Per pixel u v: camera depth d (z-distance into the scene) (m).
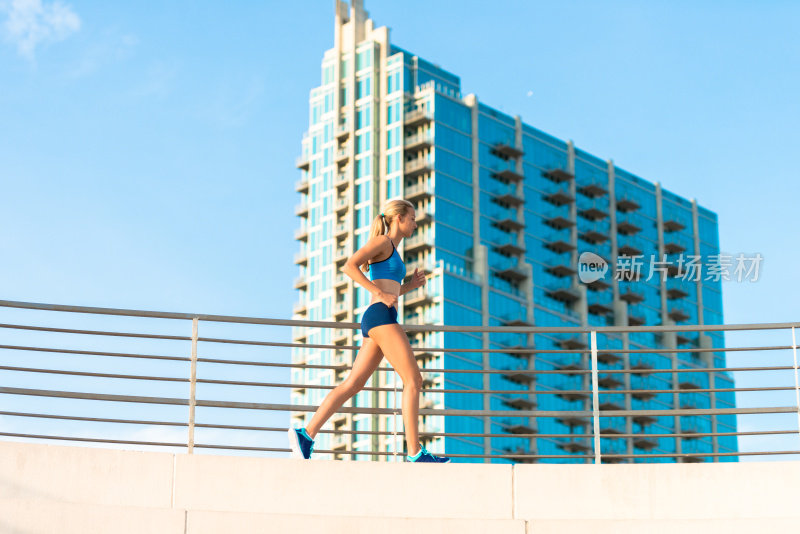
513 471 9.45
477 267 94.62
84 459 9.16
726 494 9.41
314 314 100.38
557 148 106.31
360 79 103.38
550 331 10.79
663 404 105.94
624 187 112.19
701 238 118.38
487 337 93.00
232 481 9.24
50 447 9.16
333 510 9.23
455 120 99.06
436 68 102.69
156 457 9.26
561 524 9.02
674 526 9.00
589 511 9.36
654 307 111.50
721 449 109.00
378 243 9.69
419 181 96.94
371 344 9.81
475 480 9.40
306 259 102.62
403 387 9.63
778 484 9.41
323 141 104.12
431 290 91.75
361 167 100.56
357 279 9.62
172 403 10.37
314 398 96.88
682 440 105.94
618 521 9.02
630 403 103.38
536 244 100.75
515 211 100.00
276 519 8.88
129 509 8.80
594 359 10.70
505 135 102.06
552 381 96.69
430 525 8.98
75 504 8.75
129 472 9.19
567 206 105.06
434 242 93.19
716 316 116.06
